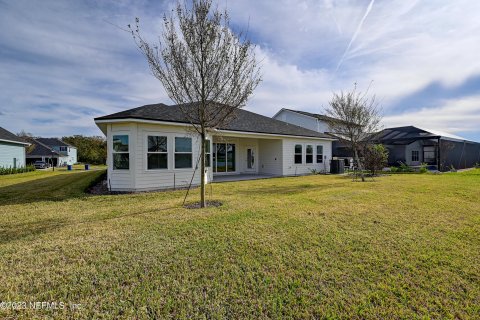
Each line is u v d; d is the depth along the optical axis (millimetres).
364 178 13977
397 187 10227
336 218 5422
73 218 5574
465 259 3463
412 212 5953
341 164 18266
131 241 4078
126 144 9727
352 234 4406
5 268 3191
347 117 13172
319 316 2363
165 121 9992
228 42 6340
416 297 2637
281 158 16031
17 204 7254
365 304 2518
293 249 3770
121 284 2852
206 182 11891
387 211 6051
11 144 24344
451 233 4477
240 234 4391
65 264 3303
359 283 2879
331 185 11133
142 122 9602
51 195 8852
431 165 23781
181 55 6113
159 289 2754
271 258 3471
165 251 3682
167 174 10438
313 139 17969
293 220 5262
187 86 6277
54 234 4445
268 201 7375
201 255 3551
